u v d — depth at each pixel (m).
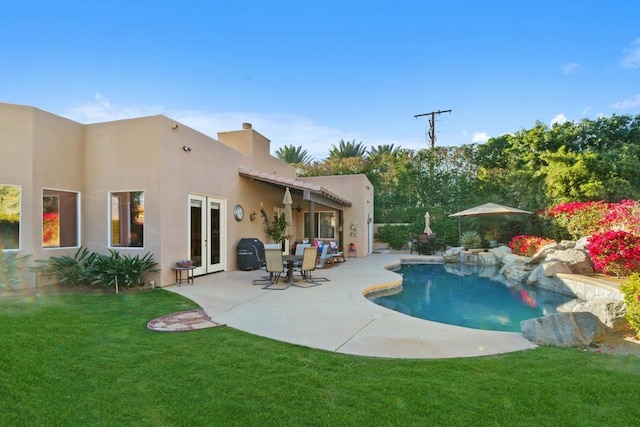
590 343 4.88
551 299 9.65
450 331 5.50
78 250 9.58
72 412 3.00
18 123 8.57
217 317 6.23
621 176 19.62
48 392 3.31
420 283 12.23
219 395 3.29
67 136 9.52
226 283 9.81
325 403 3.16
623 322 5.47
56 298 7.62
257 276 11.08
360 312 6.65
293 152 35.38
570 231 15.51
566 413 3.00
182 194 9.99
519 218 19.58
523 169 23.58
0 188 8.41
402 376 3.75
